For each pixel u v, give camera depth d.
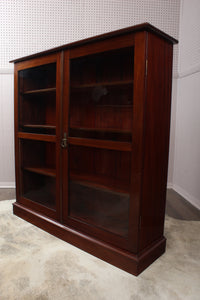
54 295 1.01
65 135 1.41
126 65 1.19
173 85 2.52
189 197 2.23
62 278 1.11
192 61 2.18
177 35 2.46
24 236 1.49
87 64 1.35
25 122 1.72
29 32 2.41
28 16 2.39
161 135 1.22
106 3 2.37
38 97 1.66
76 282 1.09
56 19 2.39
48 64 1.49
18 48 2.42
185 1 2.32
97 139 1.28
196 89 2.11
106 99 1.32
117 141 1.18
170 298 1.00
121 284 1.08
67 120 1.40
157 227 1.29
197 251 1.36
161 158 1.25
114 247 1.22
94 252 1.29
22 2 2.37
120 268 1.19
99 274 1.14
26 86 1.69
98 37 1.17
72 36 2.41
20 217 1.75
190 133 2.22
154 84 1.12
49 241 1.44
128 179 1.34
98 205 1.31
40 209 1.62
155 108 1.15
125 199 1.19
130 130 1.18
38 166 1.71
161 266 1.22
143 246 1.19
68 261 1.24
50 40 2.42
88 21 2.39
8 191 2.39
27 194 1.73
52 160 1.68
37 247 1.37
